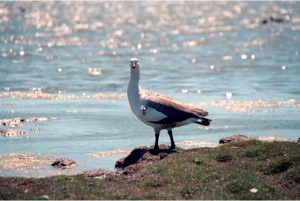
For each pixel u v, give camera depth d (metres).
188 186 15.05
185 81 38.72
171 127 19.08
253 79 39.47
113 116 27.75
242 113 28.56
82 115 27.94
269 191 14.85
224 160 17.39
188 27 79.69
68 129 25.05
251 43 60.25
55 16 98.31
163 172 16.28
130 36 68.38
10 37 65.56
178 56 51.28
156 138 19.19
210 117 27.59
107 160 20.17
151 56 51.22
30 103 30.97
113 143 22.70
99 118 27.30
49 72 41.78
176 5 129.88
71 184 15.30
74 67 44.34
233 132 24.56
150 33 71.88
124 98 32.81
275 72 42.34
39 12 105.81
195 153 17.89
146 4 133.12
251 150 17.67
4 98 32.28
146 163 17.53
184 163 16.89
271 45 58.47
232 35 68.56
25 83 37.09
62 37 66.44
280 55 51.31
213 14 103.81
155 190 14.92
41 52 52.88
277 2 130.75
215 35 68.94
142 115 18.89
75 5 126.56
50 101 31.69
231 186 14.94
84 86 36.56
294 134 24.14
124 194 14.70
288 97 32.88
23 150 21.53
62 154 21.00
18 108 29.50
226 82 38.31
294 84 37.31
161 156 18.25
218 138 23.52
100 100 32.16
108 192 14.81
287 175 16.02
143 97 19.12
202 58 49.88
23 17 95.00
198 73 42.16
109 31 74.25
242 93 34.22
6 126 25.58
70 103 31.12
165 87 36.41
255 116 27.84
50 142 22.80
